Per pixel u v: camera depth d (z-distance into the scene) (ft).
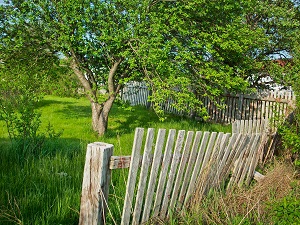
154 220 10.79
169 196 11.44
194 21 31.30
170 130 10.52
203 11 29.43
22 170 14.43
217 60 33.81
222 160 14.38
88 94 31.45
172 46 30.40
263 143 19.90
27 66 32.50
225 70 33.19
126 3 28.50
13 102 19.24
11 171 14.43
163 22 29.94
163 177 10.76
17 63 32.07
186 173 12.09
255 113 39.11
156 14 29.84
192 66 31.99
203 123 40.32
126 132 31.99
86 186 8.74
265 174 18.99
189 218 11.48
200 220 11.48
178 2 29.68
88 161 8.66
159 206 11.00
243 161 16.37
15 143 18.38
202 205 12.76
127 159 9.24
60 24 27.78
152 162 10.08
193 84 32.32
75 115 40.83
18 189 12.60
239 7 32.12
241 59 35.60
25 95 19.56
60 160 16.47
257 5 44.57
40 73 33.83
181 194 12.14
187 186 12.70
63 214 10.87
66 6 27.14
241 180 16.65
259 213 12.80
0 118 18.90
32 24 28.99
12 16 28.48
